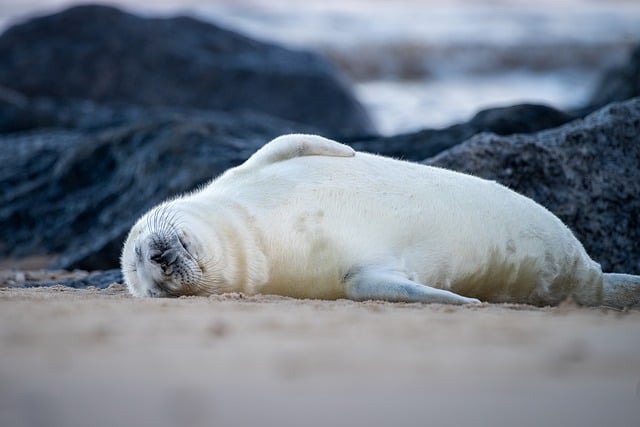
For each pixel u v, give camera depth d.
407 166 23.31
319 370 10.13
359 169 22.69
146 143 42.50
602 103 57.34
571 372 10.24
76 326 13.46
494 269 22.84
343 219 21.69
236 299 19.77
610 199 31.17
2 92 67.50
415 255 21.86
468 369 10.30
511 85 118.00
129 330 13.16
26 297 18.94
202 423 8.23
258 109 81.50
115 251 36.66
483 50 128.50
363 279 20.89
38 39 83.75
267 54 84.81
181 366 10.30
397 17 150.62
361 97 102.81
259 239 21.50
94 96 81.50
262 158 23.23
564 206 30.88
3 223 42.84
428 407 8.76
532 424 8.44
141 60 82.12
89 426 8.16
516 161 30.72
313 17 146.38
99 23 84.12
